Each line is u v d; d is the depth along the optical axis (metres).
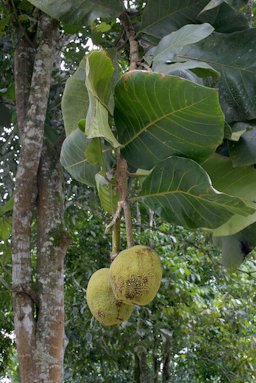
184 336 6.02
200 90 1.06
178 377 8.44
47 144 3.08
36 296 2.80
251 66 1.61
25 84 3.16
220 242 1.84
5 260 3.84
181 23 1.78
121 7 1.73
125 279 1.18
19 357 2.72
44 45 3.02
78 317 5.53
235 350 6.26
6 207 3.21
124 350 5.47
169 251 6.03
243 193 1.52
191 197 1.21
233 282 5.91
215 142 1.16
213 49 1.64
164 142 1.21
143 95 1.14
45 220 2.95
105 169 1.25
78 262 5.46
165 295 5.78
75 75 1.52
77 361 5.86
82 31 2.75
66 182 4.25
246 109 1.58
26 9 3.12
